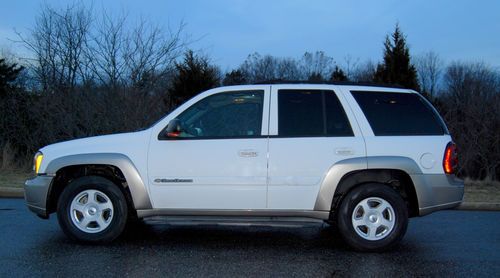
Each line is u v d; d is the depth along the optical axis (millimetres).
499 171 15016
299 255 5426
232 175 5449
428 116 5672
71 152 5621
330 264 5078
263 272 4777
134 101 14828
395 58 25781
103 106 14656
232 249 5668
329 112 5590
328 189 5398
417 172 5426
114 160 5512
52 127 14797
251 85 5746
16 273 4648
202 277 4598
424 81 44875
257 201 5449
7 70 18891
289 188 5422
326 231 6727
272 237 6332
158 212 5551
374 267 4980
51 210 5852
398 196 5449
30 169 14148
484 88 18188
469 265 5082
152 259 5184
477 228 7059
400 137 5512
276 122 5551
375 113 5609
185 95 22984
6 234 6238
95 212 5652
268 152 5441
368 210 5473
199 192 5477
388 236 5449
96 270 4770
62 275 4605
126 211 5676
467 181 12977
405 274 4762
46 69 16062
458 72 32562
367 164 5387
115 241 5941
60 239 5988
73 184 5645
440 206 5496
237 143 5488
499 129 14797
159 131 5613
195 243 5938
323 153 5422
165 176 5496
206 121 5652
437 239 6301
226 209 5480
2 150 15055
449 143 5566
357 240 5449
